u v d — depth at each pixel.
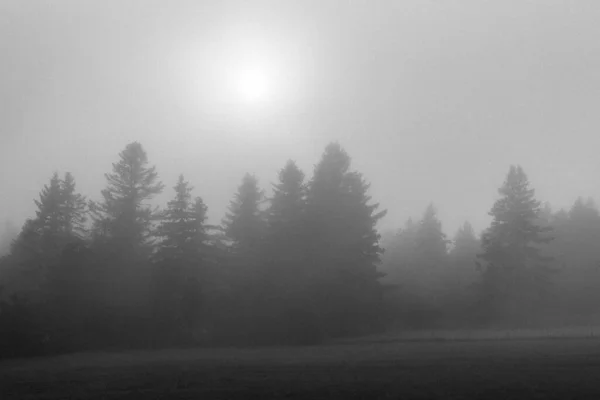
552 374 22.36
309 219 50.91
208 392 20.12
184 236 50.50
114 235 51.41
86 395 20.28
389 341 41.25
